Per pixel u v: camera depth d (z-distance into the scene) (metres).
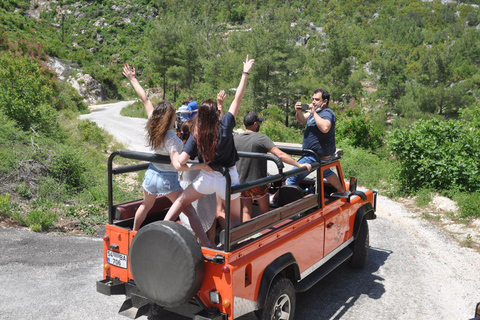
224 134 3.80
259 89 53.22
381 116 55.50
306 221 4.85
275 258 4.21
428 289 6.05
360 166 14.52
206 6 183.12
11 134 11.62
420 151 11.50
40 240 7.31
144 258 3.74
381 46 127.44
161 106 3.97
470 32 90.00
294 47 56.41
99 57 134.50
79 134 16.91
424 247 7.83
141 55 132.12
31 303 5.10
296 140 21.30
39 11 164.38
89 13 164.88
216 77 65.62
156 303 3.80
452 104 52.53
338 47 65.50
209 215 4.32
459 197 10.04
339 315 5.19
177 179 4.27
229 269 3.56
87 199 9.93
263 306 3.96
